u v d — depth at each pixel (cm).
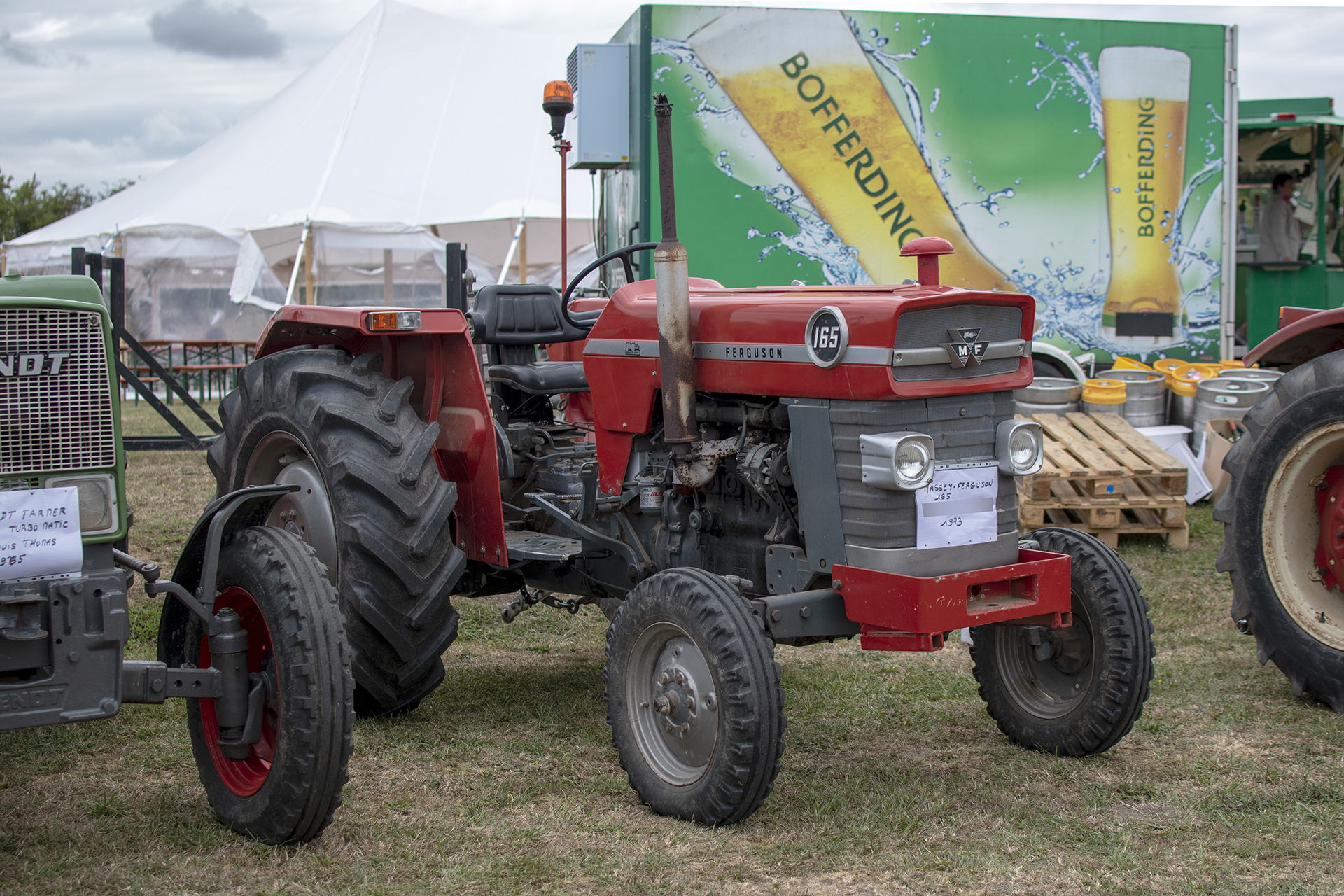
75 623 238
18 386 238
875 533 291
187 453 973
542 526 423
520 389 441
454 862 264
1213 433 736
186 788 309
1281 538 400
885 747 356
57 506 237
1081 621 346
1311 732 364
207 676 267
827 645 477
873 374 285
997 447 309
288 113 1842
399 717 379
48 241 1706
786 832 285
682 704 297
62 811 292
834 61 769
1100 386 763
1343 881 257
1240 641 473
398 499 346
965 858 269
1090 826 290
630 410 357
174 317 1605
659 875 259
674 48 741
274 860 262
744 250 770
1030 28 801
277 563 268
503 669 443
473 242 1638
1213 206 848
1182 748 351
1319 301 969
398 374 418
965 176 804
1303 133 965
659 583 304
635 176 759
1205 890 252
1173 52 827
